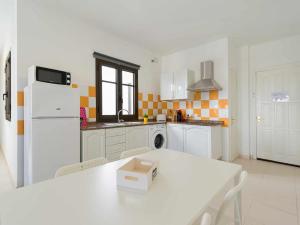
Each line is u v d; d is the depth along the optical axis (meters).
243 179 0.98
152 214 0.69
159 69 4.71
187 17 2.86
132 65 3.90
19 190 0.89
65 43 2.82
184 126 3.68
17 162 2.36
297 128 3.43
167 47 4.16
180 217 0.67
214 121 3.73
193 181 1.01
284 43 3.56
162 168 1.23
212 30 3.30
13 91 2.65
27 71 2.41
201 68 3.81
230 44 3.68
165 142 3.95
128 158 1.47
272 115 3.72
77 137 2.34
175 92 4.02
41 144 2.02
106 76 3.52
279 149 3.64
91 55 3.18
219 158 3.57
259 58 3.87
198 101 4.07
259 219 1.79
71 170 1.24
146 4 2.52
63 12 2.72
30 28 2.45
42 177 2.02
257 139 3.93
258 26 3.14
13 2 2.56
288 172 3.09
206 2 2.47
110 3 2.49
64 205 0.76
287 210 1.94
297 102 3.42
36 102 1.97
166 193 0.87
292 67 3.46
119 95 3.72
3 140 4.20
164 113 4.77
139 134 3.36
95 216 0.68
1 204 0.76
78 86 2.99
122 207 0.74
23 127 2.38
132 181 0.90
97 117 3.29
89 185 0.95
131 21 3.00
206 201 0.80
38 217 0.67
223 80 3.64
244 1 2.44
